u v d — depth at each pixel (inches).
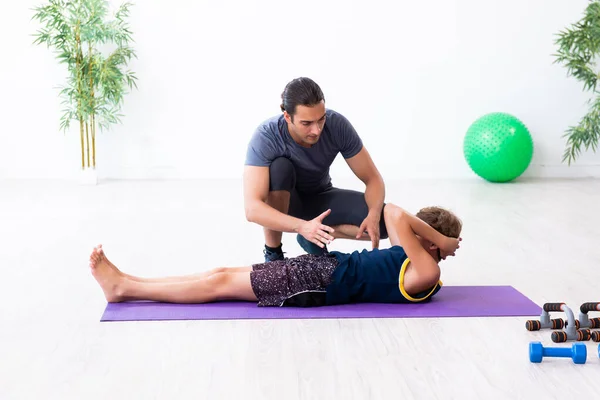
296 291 109.5
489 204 196.2
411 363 90.2
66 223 172.6
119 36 223.9
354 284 109.8
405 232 108.3
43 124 235.1
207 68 234.8
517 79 236.7
